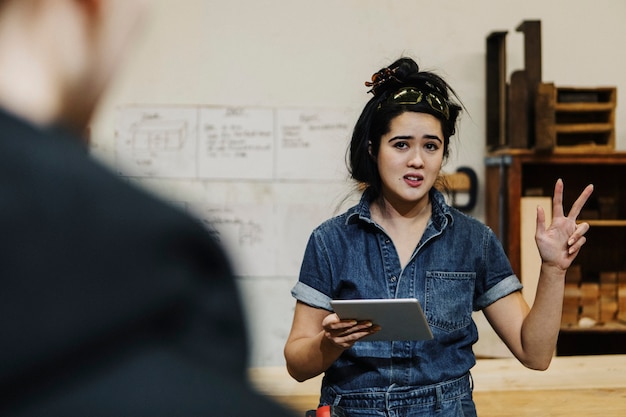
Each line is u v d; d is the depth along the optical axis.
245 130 4.46
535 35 4.14
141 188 0.29
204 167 4.44
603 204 4.36
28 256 0.26
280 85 4.51
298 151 4.47
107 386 0.26
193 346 0.28
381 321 1.55
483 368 2.52
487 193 4.45
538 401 2.21
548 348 1.78
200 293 0.29
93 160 0.28
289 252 4.46
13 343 0.25
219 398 0.27
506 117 4.26
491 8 4.55
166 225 0.28
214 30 4.48
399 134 1.73
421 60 4.54
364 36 4.54
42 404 0.26
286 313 4.45
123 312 0.27
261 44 4.50
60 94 0.29
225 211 4.44
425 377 1.70
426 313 1.74
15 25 0.28
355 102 4.52
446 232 1.79
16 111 0.28
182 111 4.43
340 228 1.82
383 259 1.78
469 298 1.78
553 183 4.51
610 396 2.24
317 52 4.52
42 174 0.27
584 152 4.05
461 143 4.53
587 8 4.57
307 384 2.28
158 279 0.28
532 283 4.05
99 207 0.27
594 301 4.26
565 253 1.74
